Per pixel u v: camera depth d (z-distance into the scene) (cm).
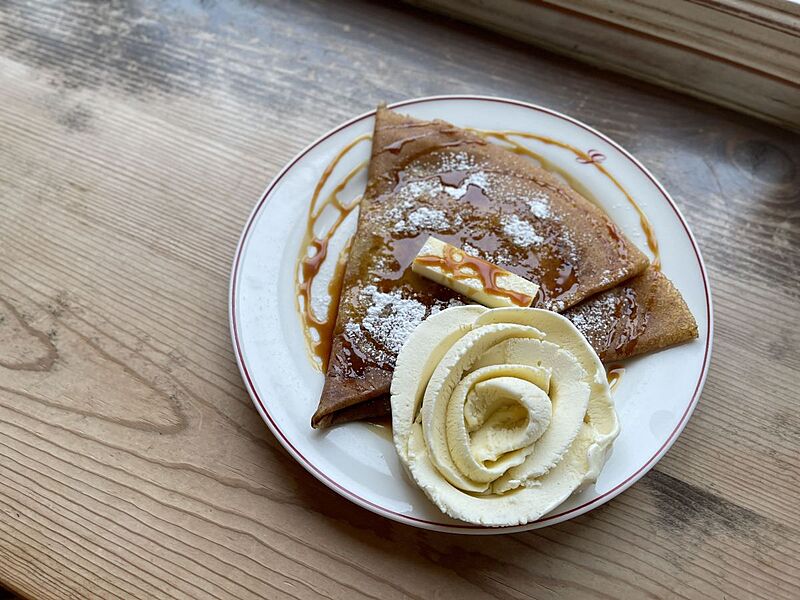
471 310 28
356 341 29
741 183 35
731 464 28
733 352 31
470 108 35
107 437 30
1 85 39
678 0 35
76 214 35
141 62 40
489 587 26
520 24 40
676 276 31
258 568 27
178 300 33
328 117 38
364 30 41
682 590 26
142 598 27
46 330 32
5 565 27
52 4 42
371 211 32
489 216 32
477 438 26
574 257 31
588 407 26
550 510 25
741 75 36
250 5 42
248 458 29
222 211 35
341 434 28
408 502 26
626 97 39
